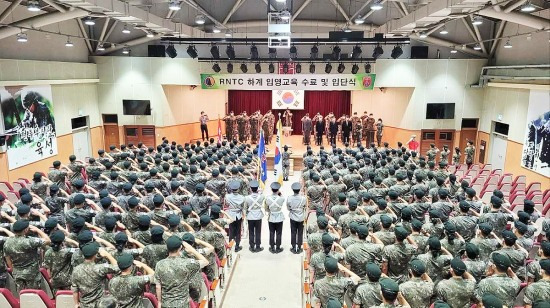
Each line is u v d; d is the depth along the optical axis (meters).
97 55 20.39
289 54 20.50
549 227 8.11
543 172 14.74
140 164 11.52
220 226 7.74
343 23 21.12
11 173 14.07
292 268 9.17
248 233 11.07
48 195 10.41
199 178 10.42
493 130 19.22
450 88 20.08
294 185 9.70
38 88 15.60
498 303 4.45
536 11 15.20
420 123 20.48
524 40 16.91
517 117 16.81
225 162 12.53
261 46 21.69
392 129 22.48
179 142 22.17
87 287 5.26
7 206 8.97
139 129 20.94
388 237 6.79
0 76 13.49
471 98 20.17
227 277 8.52
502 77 17.62
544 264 5.38
